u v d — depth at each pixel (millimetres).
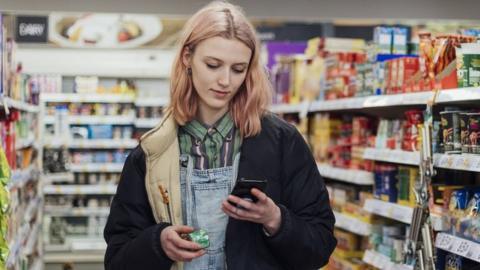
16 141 4898
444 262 3330
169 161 2242
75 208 9141
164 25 9406
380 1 4797
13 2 4496
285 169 2281
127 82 9297
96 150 9445
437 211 3283
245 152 2252
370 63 4375
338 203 5145
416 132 3631
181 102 2248
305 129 5934
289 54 7965
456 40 3391
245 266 2207
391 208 3867
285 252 2189
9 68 4363
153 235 2143
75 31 9227
